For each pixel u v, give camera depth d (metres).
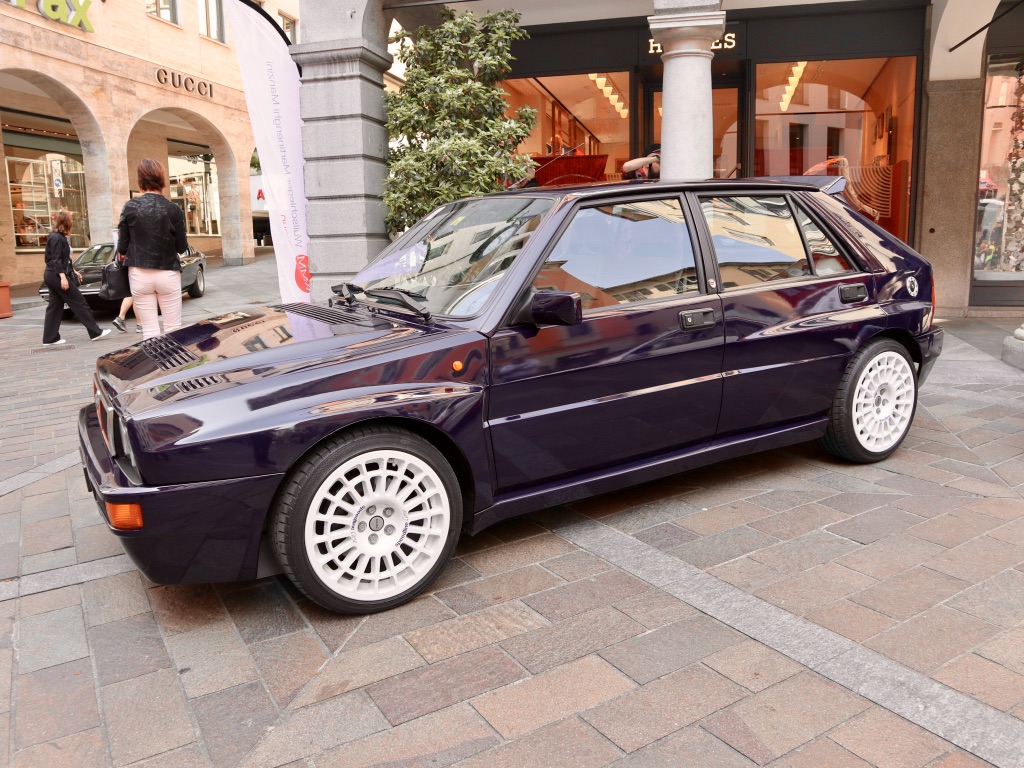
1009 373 6.62
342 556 2.97
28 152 23.00
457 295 3.39
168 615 3.07
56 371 8.96
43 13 18.73
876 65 9.97
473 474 3.15
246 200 27.34
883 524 3.59
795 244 4.07
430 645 2.76
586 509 3.95
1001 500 3.81
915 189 10.16
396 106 7.73
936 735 2.18
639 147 10.40
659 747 2.18
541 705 2.39
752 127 10.23
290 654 2.75
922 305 4.41
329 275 8.16
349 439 2.87
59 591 3.31
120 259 7.14
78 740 2.32
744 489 4.12
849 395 4.17
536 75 10.43
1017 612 2.79
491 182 7.39
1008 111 9.99
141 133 26.91
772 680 2.46
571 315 3.03
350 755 2.21
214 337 3.44
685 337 3.60
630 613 2.91
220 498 2.70
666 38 7.29
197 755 2.24
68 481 4.79
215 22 25.50
